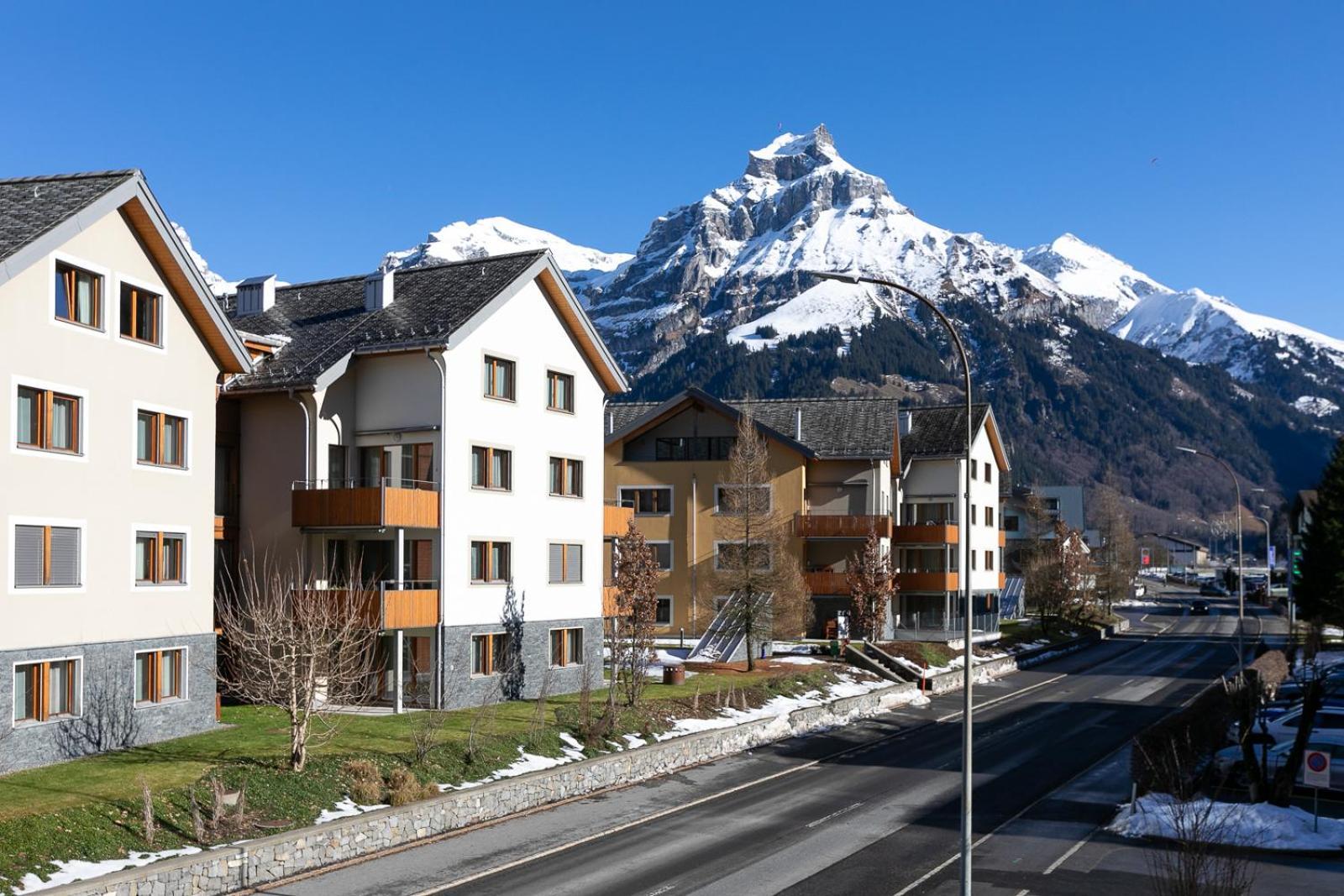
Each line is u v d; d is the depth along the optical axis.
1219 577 187.25
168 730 30.67
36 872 20.39
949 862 25.73
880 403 70.06
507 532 40.69
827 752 39.41
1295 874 25.05
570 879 23.91
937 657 61.66
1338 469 82.38
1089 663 71.25
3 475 26.39
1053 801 32.28
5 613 26.30
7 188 30.14
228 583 38.44
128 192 29.48
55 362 27.92
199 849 22.77
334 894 22.61
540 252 42.09
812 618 64.56
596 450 45.94
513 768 31.41
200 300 31.97
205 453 32.75
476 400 39.53
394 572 38.59
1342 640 78.56
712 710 41.75
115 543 29.47
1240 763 34.44
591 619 44.97
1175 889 19.25
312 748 29.62
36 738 26.81
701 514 65.31
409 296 42.00
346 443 39.34
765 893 23.14
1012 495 118.88
